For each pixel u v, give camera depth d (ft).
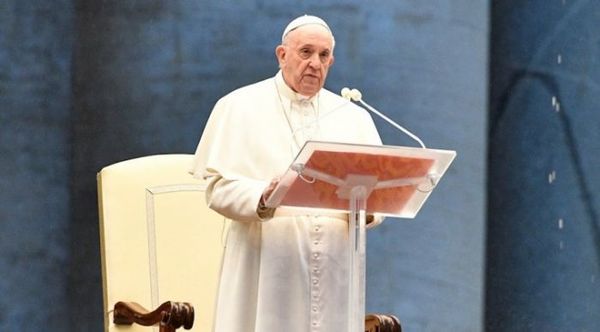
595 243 112.68
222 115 83.10
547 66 113.09
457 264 112.37
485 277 113.19
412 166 73.97
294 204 75.97
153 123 109.09
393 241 111.24
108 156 108.88
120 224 91.76
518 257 113.19
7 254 106.63
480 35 113.19
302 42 80.23
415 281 111.45
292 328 79.30
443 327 111.75
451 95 112.37
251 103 83.10
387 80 111.45
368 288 110.52
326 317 79.71
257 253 80.53
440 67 112.27
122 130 108.99
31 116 107.76
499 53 113.50
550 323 112.98
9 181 107.04
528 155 113.19
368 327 80.89
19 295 106.73
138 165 93.56
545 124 113.19
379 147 72.33
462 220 112.57
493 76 113.50
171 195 93.50
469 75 112.88
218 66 109.60
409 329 110.83
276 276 79.46
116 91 109.19
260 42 110.11
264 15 110.22
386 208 77.15
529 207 113.19
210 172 81.56
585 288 112.57
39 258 107.45
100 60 109.19
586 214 112.78
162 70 109.40
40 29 108.37
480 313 112.88
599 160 112.78
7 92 107.24
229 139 82.02
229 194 78.84
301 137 82.64
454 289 112.16
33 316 107.04
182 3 109.60
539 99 113.09
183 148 108.99
